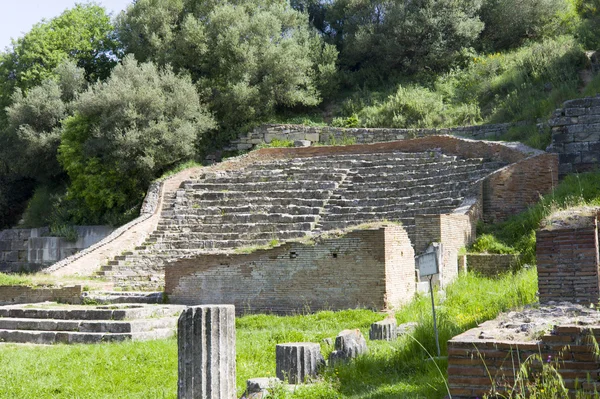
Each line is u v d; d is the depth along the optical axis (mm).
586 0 44750
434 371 8875
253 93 38938
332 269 17922
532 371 6500
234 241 25578
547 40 41406
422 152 30094
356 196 26953
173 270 20469
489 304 13914
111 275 25062
